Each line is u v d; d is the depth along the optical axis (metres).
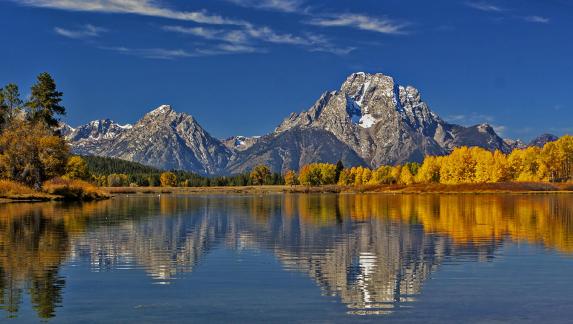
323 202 121.69
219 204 115.31
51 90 117.81
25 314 21.38
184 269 30.55
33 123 110.44
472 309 22.25
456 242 42.16
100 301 23.22
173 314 21.48
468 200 120.31
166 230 51.88
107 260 33.19
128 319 20.81
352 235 47.56
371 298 24.00
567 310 22.11
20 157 104.00
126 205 100.88
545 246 39.56
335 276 28.72
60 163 107.56
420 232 49.72
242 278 28.11
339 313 21.66
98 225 54.69
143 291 25.09
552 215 70.25
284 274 29.20
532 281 27.38
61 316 21.12
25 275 28.38
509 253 36.34
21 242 40.28
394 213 77.06
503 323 20.47
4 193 94.19
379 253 36.72
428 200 123.50
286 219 67.19
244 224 59.72
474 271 30.06
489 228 52.94
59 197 103.50
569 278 28.06
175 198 164.12
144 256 34.97
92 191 122.50
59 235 45.16
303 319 20.89
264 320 20.75
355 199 139.62
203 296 24.20
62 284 26.36
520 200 117.88
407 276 28.73
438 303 23.17
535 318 21.06
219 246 40.03
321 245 40.66
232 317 21.12
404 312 21.83
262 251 37.66
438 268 31.03
